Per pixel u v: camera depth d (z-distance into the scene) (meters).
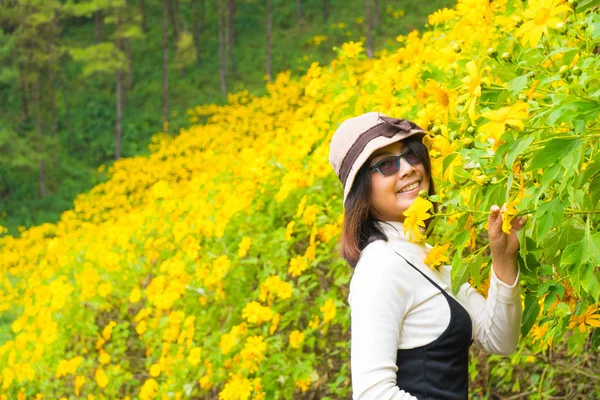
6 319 8.45
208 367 4.22
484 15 2.33
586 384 2.98
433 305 1.73
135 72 25.44
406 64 3.88
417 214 1.67
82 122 23.06
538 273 1.81
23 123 23.05
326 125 4.88
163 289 5.06
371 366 1.66
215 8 28.80
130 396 5.06
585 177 1.42
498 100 1.58
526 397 3.28
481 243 3.20
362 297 1.72
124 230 6.73
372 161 1.82
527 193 1.54
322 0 27.64
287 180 4.36
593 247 1.52
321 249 4.23
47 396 5.34
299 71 22.97
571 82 1.53
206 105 21.67
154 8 29.70
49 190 20.08
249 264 4.47
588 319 1.74
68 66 25.47
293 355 3.91
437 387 1.70
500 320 1.76
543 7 1.57
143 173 13.73
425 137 1.79
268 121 12.92
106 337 5.26
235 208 4.72
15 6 19.95
